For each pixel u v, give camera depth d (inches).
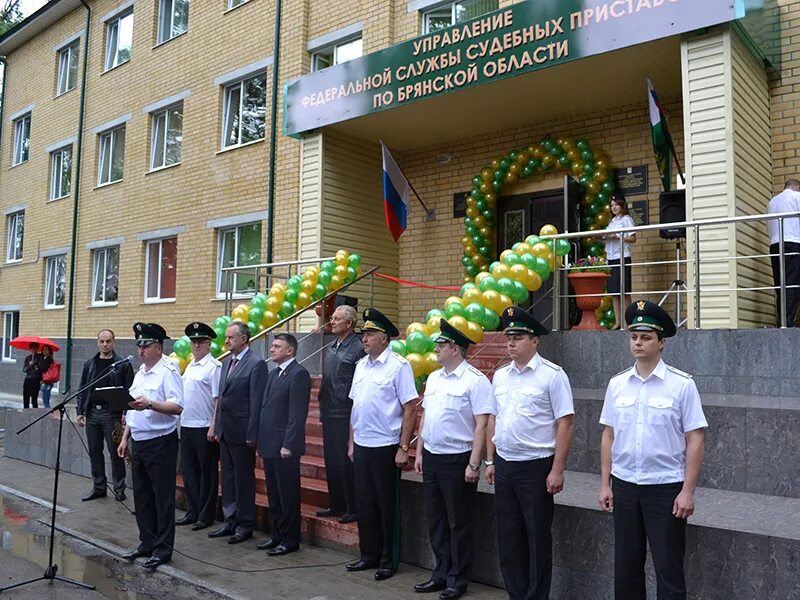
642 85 368.5
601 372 297.0
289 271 460.1
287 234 505.0
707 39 299.7
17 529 289.6
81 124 726.5
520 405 182.1
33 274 784.3
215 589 211.8
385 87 404.8
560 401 179.8
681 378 156.8
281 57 523.5
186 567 232.1
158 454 236.2
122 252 654.5
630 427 158.4
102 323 671.1
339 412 252.2
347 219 461.1
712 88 297.7
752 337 264.4
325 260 411.2
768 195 330.0
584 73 352.8
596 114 407.5
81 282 704.4
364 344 224.8
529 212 439.2
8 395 774.5
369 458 220.2
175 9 638.5
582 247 394.9
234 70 561.6
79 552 257.4
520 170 428.5
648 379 158.9
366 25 481.4
